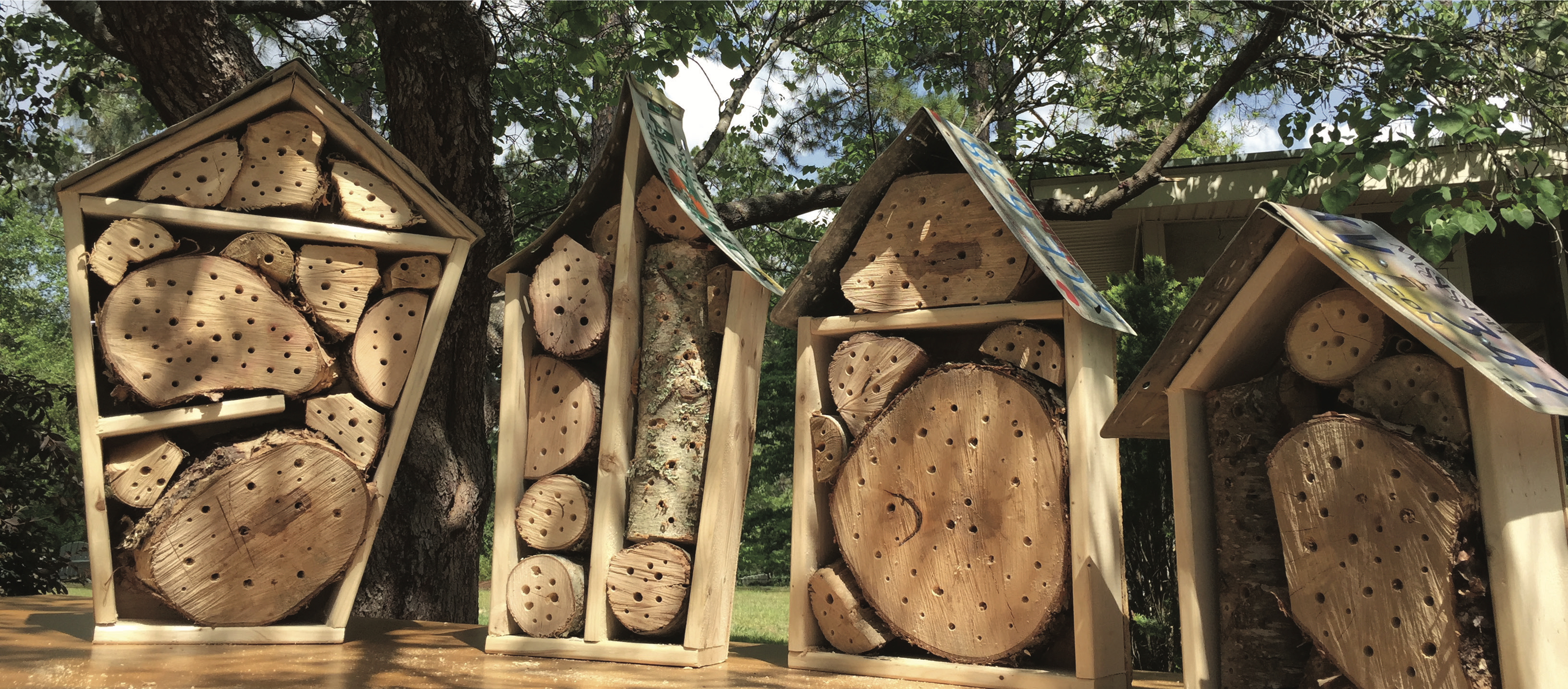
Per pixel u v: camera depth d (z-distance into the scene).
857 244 3.16
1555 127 5.82
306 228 3.22
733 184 13.48
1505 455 1.80
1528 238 9.86
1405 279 2.15
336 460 3.18
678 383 3.09
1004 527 2.65
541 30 7.07
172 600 3.03
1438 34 5.89
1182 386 2.29
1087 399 2.58
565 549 3.11
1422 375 1.93
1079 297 2.68
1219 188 9.09
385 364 3.30
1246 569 2.16
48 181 12.66
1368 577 1.92
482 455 5.37
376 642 3.26
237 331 3.16
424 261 3.37
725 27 8.38
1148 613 4.23
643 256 3.25
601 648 2.95
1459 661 1.79
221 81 4.75
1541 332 9.74
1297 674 2.08
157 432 3.12
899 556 2.80
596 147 8.98
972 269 2.85
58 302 33.66
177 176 3.19
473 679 2.51
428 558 4.91
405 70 4.59
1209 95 7.13
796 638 2.89
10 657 2.67
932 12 9.66
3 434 5.72
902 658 2.74
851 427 2.98
